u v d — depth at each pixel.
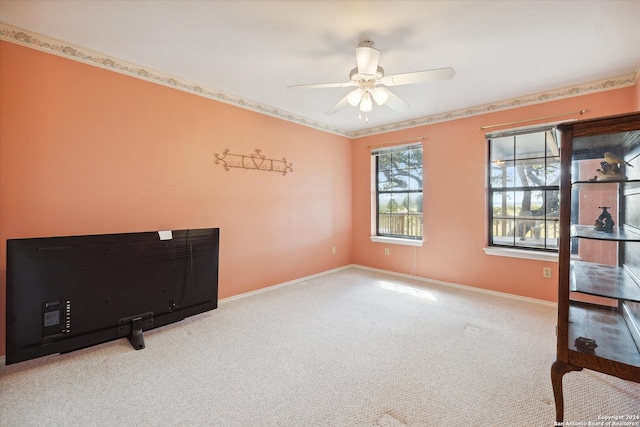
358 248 5.03
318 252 4.50
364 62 2.02
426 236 4.21
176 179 2.95
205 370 2.05
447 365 2.10
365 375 1.99
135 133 2.67
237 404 1.72
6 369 2.05
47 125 2.24
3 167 2.09
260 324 2.80
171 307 2.62
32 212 2.19
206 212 3.18
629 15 1.92
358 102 2.45
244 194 3.53
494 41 2.25
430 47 2.33
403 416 1.61
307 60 2.57
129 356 2.23
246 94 3.38
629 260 1.87
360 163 4.96
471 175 3.78
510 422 1.57
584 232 1.79
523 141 3.47
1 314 2.10
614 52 2.40
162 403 1.72
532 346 2.36
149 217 2.77
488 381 1.91
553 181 3.29
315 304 3.32
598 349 1.51
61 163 2.31
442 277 4.08
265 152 3.74
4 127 2.08
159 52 2.45
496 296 3.57
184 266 2.70
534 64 2.61
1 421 1.58
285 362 2.15
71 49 2.33
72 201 2.36
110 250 2.29
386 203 4.75
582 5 1.84
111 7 1.87
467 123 3.79
